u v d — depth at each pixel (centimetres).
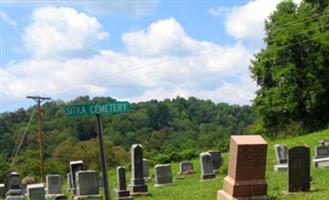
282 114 6981
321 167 3028
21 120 10925
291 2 7088
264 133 7156
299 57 6744
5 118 10819
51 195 3572
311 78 6656
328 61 6694
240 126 12800
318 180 2312
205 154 3497
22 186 4125
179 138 11238
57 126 10375
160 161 5603
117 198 2758
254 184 1622
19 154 9206
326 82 6688
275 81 6981
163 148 9956
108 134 11044
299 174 1925
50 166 6862
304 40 6688
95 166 8219
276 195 1856
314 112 6744
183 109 13525
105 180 1191
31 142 9969
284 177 2622
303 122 6838
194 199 2203
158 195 2734
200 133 12069
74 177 3634
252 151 1625
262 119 7119
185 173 4141
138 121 11888
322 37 6644
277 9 7112
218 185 2702
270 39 7031
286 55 6769
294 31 6700
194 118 13262
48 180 3700
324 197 1694
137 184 2931
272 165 3650
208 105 13950
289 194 1859
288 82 6750
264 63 6962
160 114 12481
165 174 3506
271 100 6869
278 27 6956
